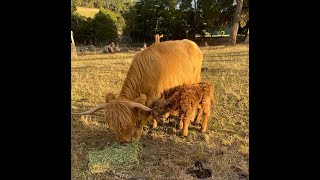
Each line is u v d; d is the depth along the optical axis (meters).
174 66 5.39
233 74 9.45
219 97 7.31
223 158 4.50
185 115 5.28
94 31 31.09
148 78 5.09
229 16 31.52
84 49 23.66
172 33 32.53
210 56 13.73
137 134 5.11
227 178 4.08
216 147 4.91
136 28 32.53
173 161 4.53
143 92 5.11
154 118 5.48
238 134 5.40
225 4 31.12
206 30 32.75
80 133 5.46
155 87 5.14
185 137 5.32
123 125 4.54
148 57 5.19
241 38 30.53
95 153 4.61
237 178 4.07
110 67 11.79
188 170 4.30
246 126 5.68
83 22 31.50
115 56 16.42
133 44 30.05
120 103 4.58
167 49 5.46
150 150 4.88
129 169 4.34
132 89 5.08
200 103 5.45
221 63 11.46
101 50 22.55
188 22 32.41
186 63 5.65
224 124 5.84
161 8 32.28
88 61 14.06
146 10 32.12
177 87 5.35
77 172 4.27
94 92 8.21
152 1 32.28
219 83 8.41
